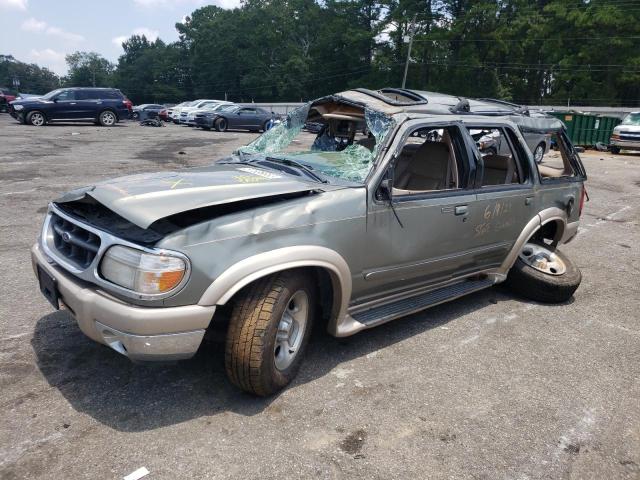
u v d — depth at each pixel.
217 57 96.81
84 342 3.73
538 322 4.70
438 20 65.38
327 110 4.62
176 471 2.55
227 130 26.86
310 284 3.29
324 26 79.25
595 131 27.02
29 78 137.50
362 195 3.44
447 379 3.60
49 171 10.99
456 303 5.05
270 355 3.01
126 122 35.22
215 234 2.81
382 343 4.07
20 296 4.49
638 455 2.95
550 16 63.47
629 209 10.66
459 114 4.29
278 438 2.85
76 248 3.06
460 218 4.13
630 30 57.44
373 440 2.90
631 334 4.57
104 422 2.88
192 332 2.75
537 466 2.80
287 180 3.44
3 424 2.82
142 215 2.72
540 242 5.38
